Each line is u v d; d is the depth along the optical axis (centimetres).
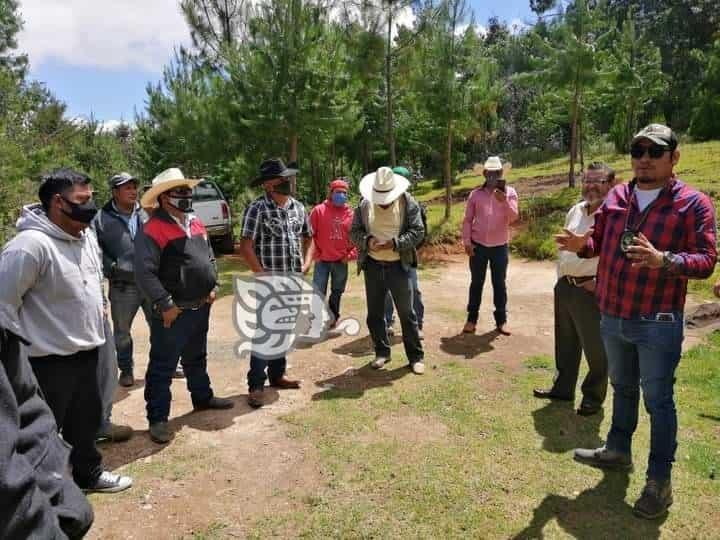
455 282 911
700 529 284
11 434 127
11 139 1296
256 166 1234
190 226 385
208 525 292
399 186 476
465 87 1212
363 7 1089
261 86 1103
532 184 1683
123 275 457
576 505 304
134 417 422
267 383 483
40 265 275
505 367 509
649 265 266
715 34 3059
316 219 624
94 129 2750
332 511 302
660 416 293
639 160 282
